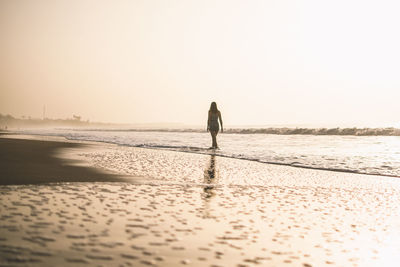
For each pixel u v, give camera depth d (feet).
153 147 60.64
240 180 26.03
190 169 31.40
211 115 59.41
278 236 12.57
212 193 20.18
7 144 54.24
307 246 11.76
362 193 22.17
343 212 16.96
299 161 41.14
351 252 11.54
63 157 36.88
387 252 11.68
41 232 10.89
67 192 17.89
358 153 52.01
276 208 17.08
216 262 9.59
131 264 8.85
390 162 40.37
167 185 22.15
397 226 14.79
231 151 54.39
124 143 71.82
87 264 8.57
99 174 25.31
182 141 83.35
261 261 10.03
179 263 9.27
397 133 110.93
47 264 8.38
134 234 11.39
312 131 129.59
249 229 13.15
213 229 12.76
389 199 20.36
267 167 35.12
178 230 12.30
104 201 16.20
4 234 10.46
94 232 11.28
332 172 32.42
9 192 17.13
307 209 17.21
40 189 18.34
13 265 8.16
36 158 34.40
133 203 16.19
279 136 115.65
